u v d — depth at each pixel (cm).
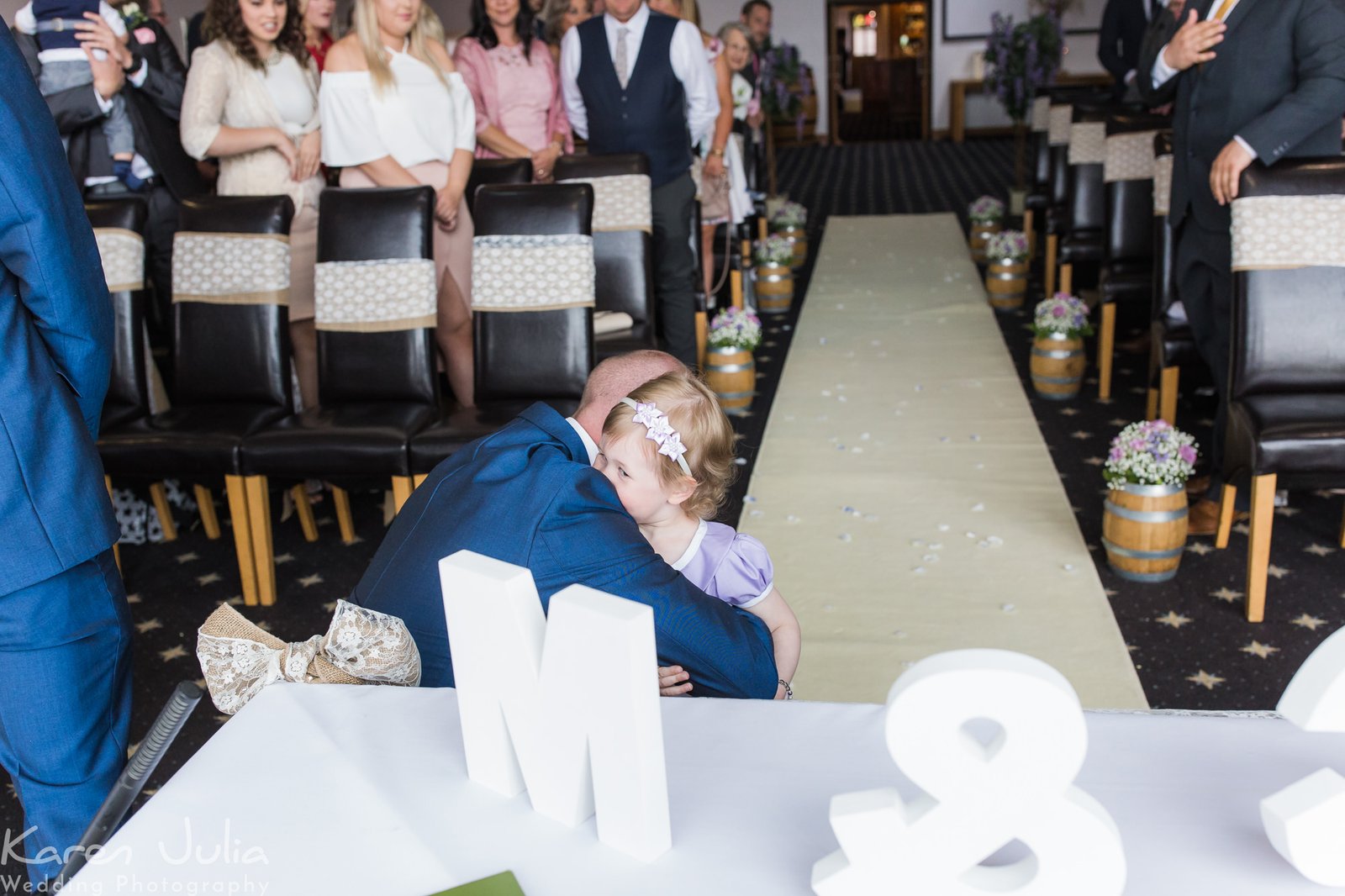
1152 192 456
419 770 114
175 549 365
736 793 107
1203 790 103
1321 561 312
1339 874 89
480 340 330
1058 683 82
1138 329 554
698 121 484
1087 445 413
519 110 475
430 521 153
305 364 397
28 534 162
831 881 90
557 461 150
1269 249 293
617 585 142
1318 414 275
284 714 126
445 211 382
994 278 632
